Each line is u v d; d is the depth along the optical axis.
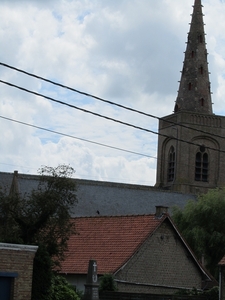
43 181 43.97
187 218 65.50
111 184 92.81
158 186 103.12
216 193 66.81
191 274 50.94
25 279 30.70
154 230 48.84
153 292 48.31
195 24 106.56
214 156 101.19
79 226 53.22
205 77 105.00
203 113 101.06
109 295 41.56
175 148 100.50
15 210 42.19
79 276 47.84
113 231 50.91
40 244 36.28
